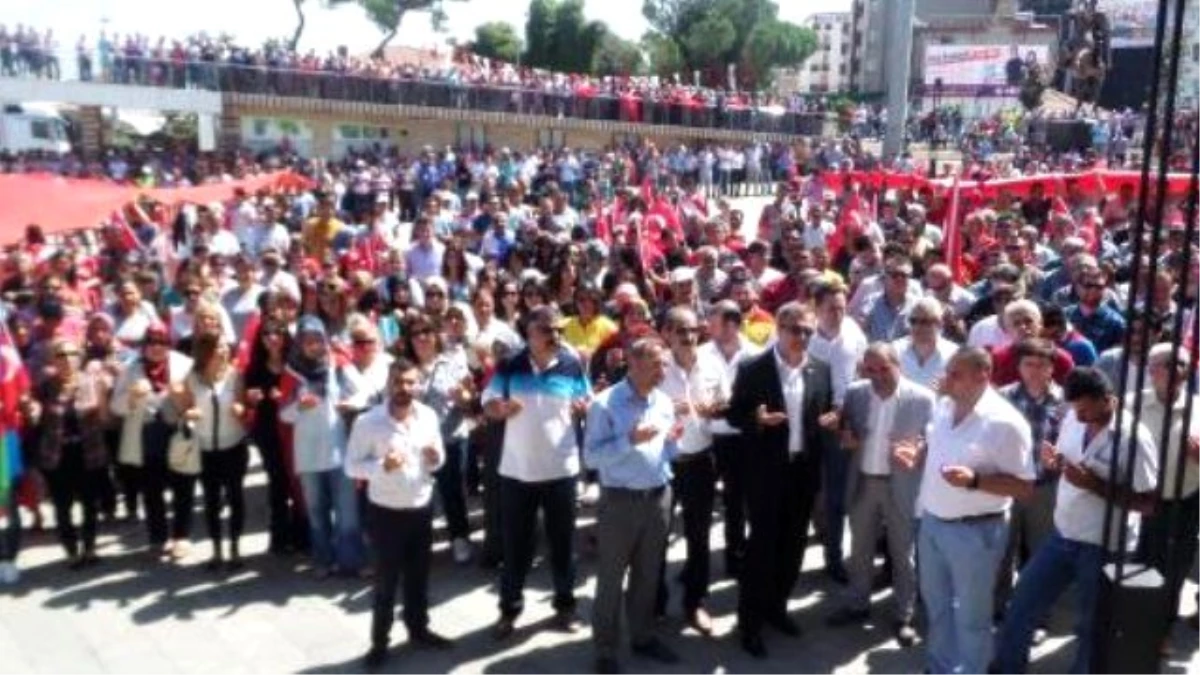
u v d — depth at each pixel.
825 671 5.96
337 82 35.94
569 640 6.33
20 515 7.72
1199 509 5.73
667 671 5.95
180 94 34.00
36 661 6.02
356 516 7.16
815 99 47.28
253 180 19.28
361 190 23.08
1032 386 6.03
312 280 8.97
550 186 20.02
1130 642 3.13
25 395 7.02
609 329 8.10
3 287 10.18
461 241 11.88
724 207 17.25
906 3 22.59
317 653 6.14
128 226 12.80
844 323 7.06
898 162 23.61
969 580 5.21
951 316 7.94
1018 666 5.53
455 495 7.38
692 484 6.29
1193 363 3.17
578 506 8.36
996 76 44.19
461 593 6.99
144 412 7.40
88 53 32.50
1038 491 6.04
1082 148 33.78
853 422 6.20
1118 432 3.16
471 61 49.03
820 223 14.08
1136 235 3.08
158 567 7.35
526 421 6.20
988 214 12.78
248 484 9.06
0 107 33.00
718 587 7.07
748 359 6.12
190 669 5.95
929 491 5.37
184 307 9.17
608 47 60.25
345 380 7.12
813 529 7.93
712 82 68.94
